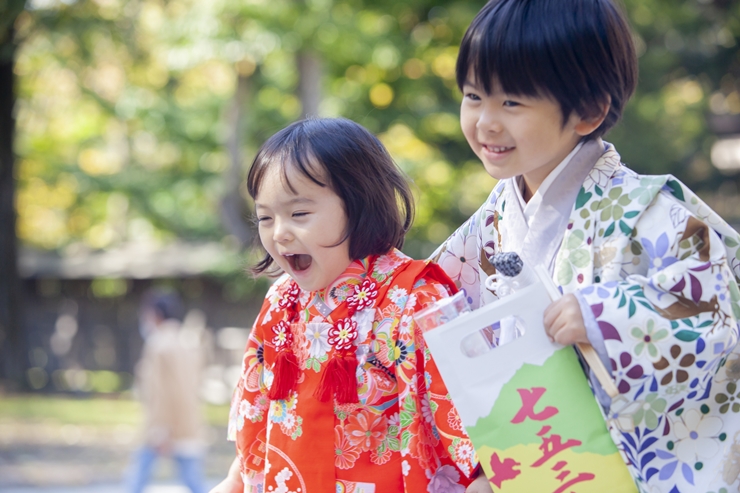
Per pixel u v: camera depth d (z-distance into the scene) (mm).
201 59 10945
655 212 1883
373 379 1997
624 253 1875
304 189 1961
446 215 15234
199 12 10766
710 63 13781
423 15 13609
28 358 17891
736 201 15086
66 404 14562
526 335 1792
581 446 1750
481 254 2232
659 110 13523
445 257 2303
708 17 13789
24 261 18750
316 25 10641
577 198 1959
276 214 1999
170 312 6598
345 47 11492
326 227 1975
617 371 1739
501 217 2168
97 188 17641
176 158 18203
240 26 10891
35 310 18641
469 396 1791
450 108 14156
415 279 2033
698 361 1762
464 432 1932
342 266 2055
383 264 2092
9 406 13945
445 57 14031
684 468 1833
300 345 2084
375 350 2012
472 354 1857
